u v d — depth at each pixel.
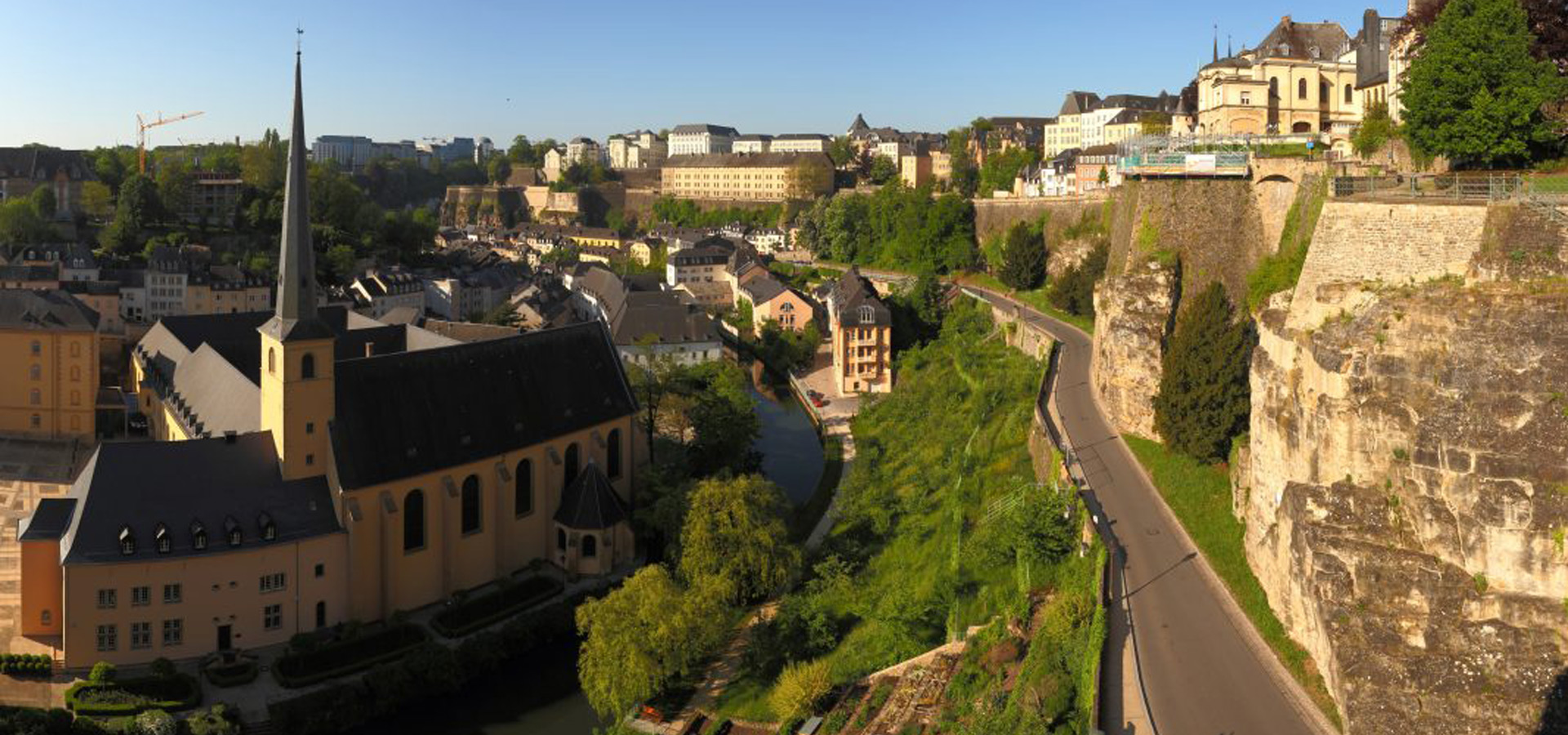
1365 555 67.69
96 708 101.50
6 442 182.75
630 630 101.12
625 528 139.00
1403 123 98.50
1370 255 76.12
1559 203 68.56
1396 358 69.69
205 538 111.94
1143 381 118.88
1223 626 78.69
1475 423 64.50
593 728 107.44
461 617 122.44
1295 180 111.31
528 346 144.75
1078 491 102.88
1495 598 62.34
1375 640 64.88
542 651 120.19
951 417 159.25
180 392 154.62
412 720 108.00
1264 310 86.44
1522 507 61.72
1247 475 90.69
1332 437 72.06
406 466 124.00
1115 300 123.69
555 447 140.25
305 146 119.06
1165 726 67.06
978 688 84.25
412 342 187.50
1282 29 177.00
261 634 115.25
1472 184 78.88
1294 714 67.88
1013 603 94.75
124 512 111.38
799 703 92.69
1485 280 68.62
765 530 118.62
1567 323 63.66
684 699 105.25
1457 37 88.69
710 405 166.25
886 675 94.31
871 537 132.88
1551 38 93.94
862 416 197.25
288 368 117.38
